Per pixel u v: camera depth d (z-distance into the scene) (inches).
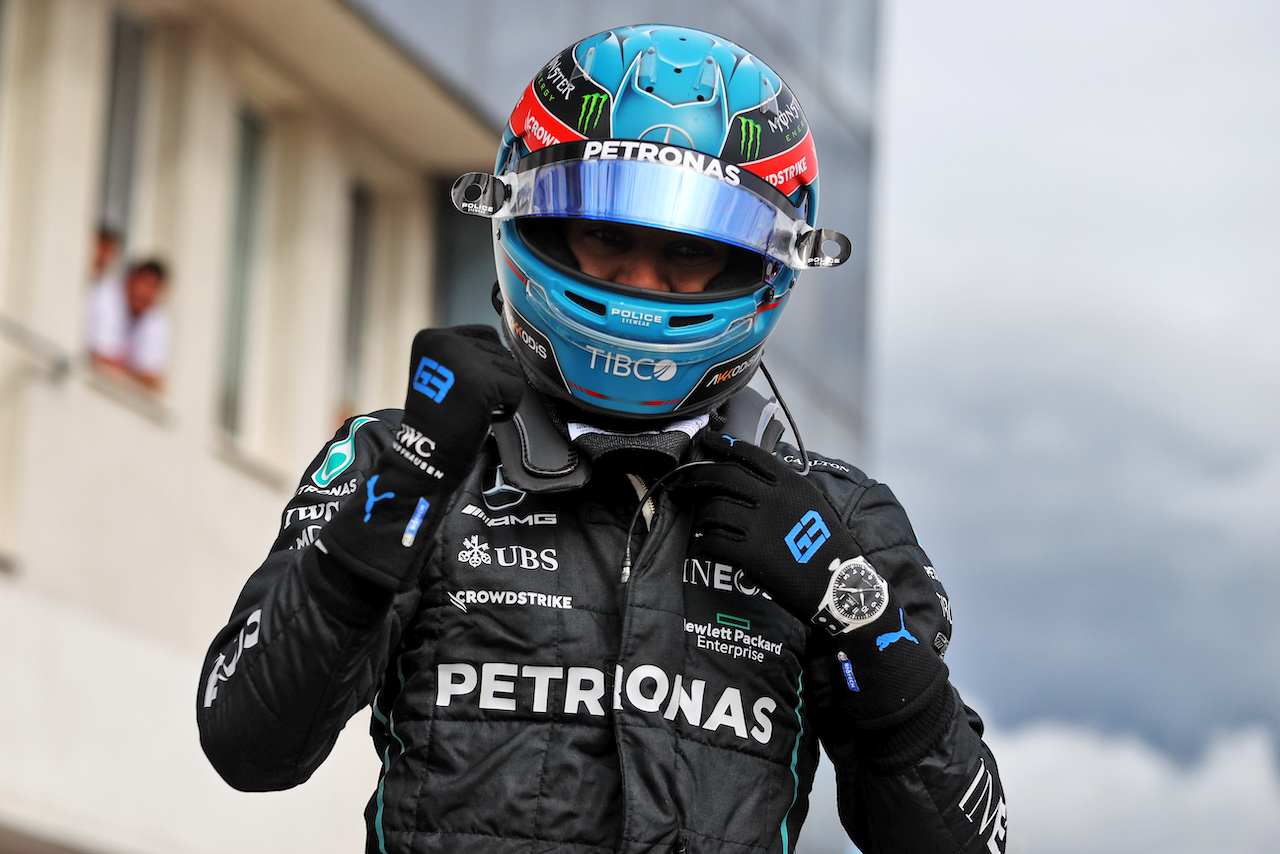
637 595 159.0
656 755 154.9
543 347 172.6
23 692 518.3
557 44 746.8
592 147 170.2
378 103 705.6
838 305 931.3
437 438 153.0
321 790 609.3
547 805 154.4
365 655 155.2
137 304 602.9
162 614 592.4
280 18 649.6
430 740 157.6
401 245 740.7
